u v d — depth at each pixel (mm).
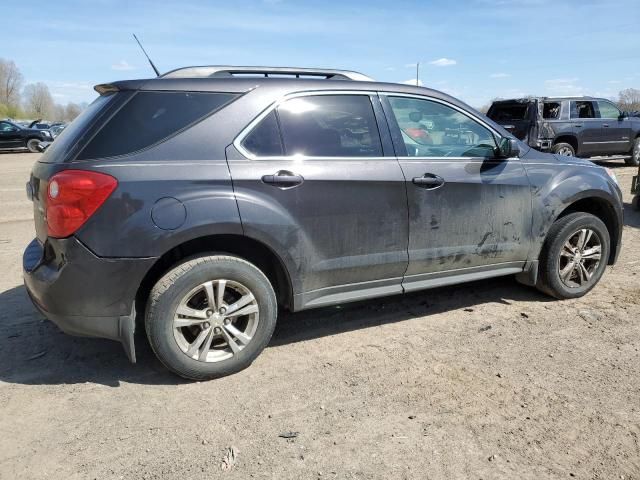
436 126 3941
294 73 3713
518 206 4176
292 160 3350
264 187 3227
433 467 2496
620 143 13773
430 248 3854
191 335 3281
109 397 3105
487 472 2461
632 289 4863
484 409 2953
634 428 2783
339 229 3496
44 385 3244
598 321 4160
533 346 3732
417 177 3717
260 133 3295
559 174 4395
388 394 3119
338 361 3535
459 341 3822
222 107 3234
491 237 4098
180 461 2549
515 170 4180
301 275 3436
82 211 2873
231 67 3520
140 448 2643
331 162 3455
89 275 2928
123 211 2920
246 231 3172
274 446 2656
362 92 3678
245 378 3320
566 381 3252
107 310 3004
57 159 3061
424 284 3943
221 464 2525
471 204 3961
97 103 3268
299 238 3359
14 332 3984
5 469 2492
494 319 4215
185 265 3109
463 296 4730
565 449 2621
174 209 2996
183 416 2912
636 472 2465
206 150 3135
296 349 3723
